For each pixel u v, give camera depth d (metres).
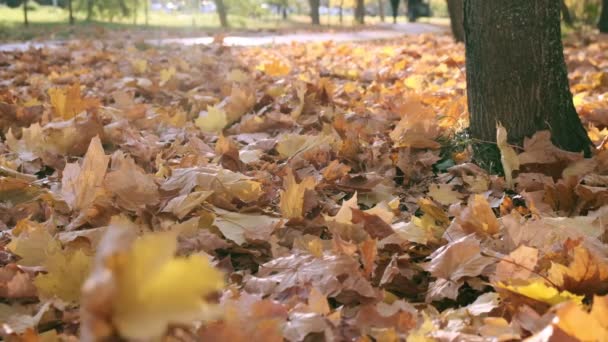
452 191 3.89
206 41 18.12
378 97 7.06
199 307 1.16
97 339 1.11
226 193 3.53
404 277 2.80
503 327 2.21
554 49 4.29
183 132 5.35
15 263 2.88
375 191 4.02
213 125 5.53
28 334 2.16
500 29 4.21
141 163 4.53
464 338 2.11
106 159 3.37
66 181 3.45
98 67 10.46
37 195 3.84
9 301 2.63
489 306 2.39
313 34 24.84
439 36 20.34
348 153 4.61
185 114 5.88
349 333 2.28
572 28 24.30
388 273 2.72
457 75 9.15
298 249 2.99
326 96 6.41
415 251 3.11
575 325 1.78
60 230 3.35
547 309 2.29
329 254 2.86
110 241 1.16
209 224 3.30
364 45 17.03
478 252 2.73
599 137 4.96
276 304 2.23
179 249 2.96
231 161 4.31
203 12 40.12
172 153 4.68
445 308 2.69
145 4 30.45
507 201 3.62
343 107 6.58
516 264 2.56
